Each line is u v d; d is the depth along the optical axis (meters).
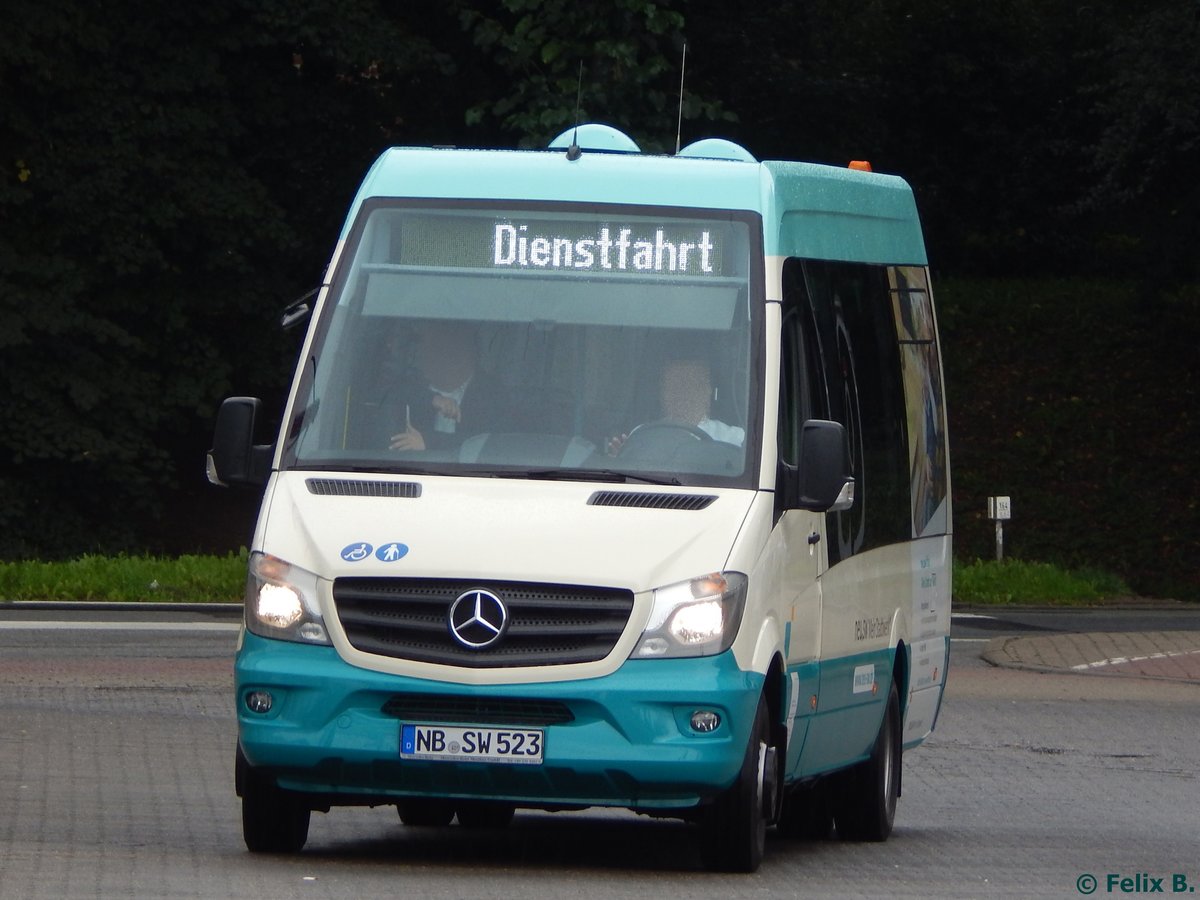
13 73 95.00
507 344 27.58
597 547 25.14
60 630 61.03
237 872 25.05
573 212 28.34
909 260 35.56
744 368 27.22
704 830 25.98
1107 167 102.31
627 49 90.00
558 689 24.62
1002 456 118.00
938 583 36.62
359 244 28.48
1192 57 97.12
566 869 26.78
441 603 24.91
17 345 92.56
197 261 101.25
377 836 30.58
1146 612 83.44
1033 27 138.62
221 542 104.12
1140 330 127.25
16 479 96.06
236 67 103.62
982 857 29.84
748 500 26.16
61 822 29.64
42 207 96.94
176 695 47.38
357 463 26.80
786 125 125.81
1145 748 44.59
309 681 24.95
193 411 102.31
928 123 139.38
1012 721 48.66
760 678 25.31
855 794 31.91
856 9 138.12
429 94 110.81
